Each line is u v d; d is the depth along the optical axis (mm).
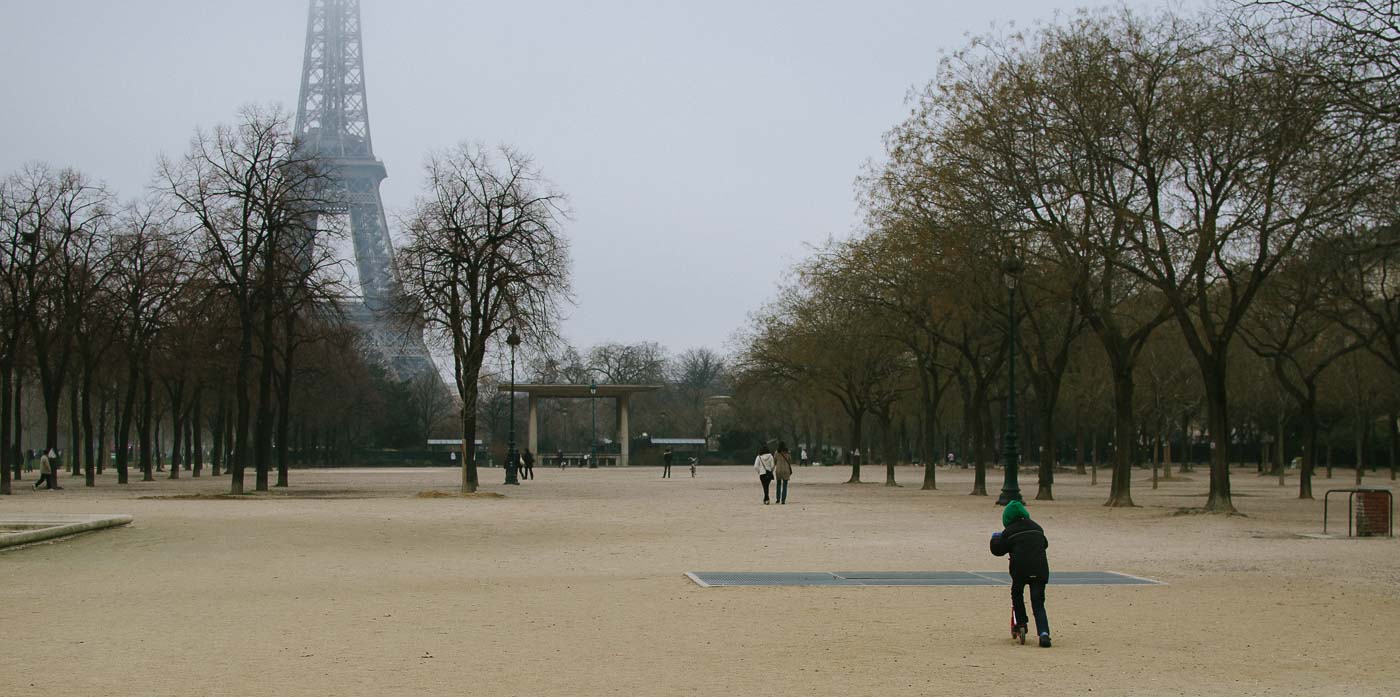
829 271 64750
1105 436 119312
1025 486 69562
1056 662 13414
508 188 53719
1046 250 47875
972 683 12211
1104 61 39812
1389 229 32625
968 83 44625
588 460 122062
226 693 11578
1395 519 38875
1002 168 43375
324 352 76875
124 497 51344
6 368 56500
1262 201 38219
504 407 151000
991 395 88062
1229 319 39219
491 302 54688
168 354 70500
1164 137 38594
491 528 33312
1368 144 22531
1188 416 92375
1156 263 43406
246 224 51469
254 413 100000
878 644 14562
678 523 35844
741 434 142125
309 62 177875
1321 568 23328
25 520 32500
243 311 52031
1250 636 15266
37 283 61781
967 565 23688
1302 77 22422
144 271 66312
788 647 14328
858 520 37625
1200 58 37906
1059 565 23828
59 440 132750
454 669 12883
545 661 13383
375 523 34750
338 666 13031
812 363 69812
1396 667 13250
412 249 53812
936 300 50094
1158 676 12656
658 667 13039
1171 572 22594
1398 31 21234
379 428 136625
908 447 130750
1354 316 64312
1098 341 64500
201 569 22875
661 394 167750
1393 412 82375
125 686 11906
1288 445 124438
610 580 21109
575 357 158750
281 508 42281
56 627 15742
